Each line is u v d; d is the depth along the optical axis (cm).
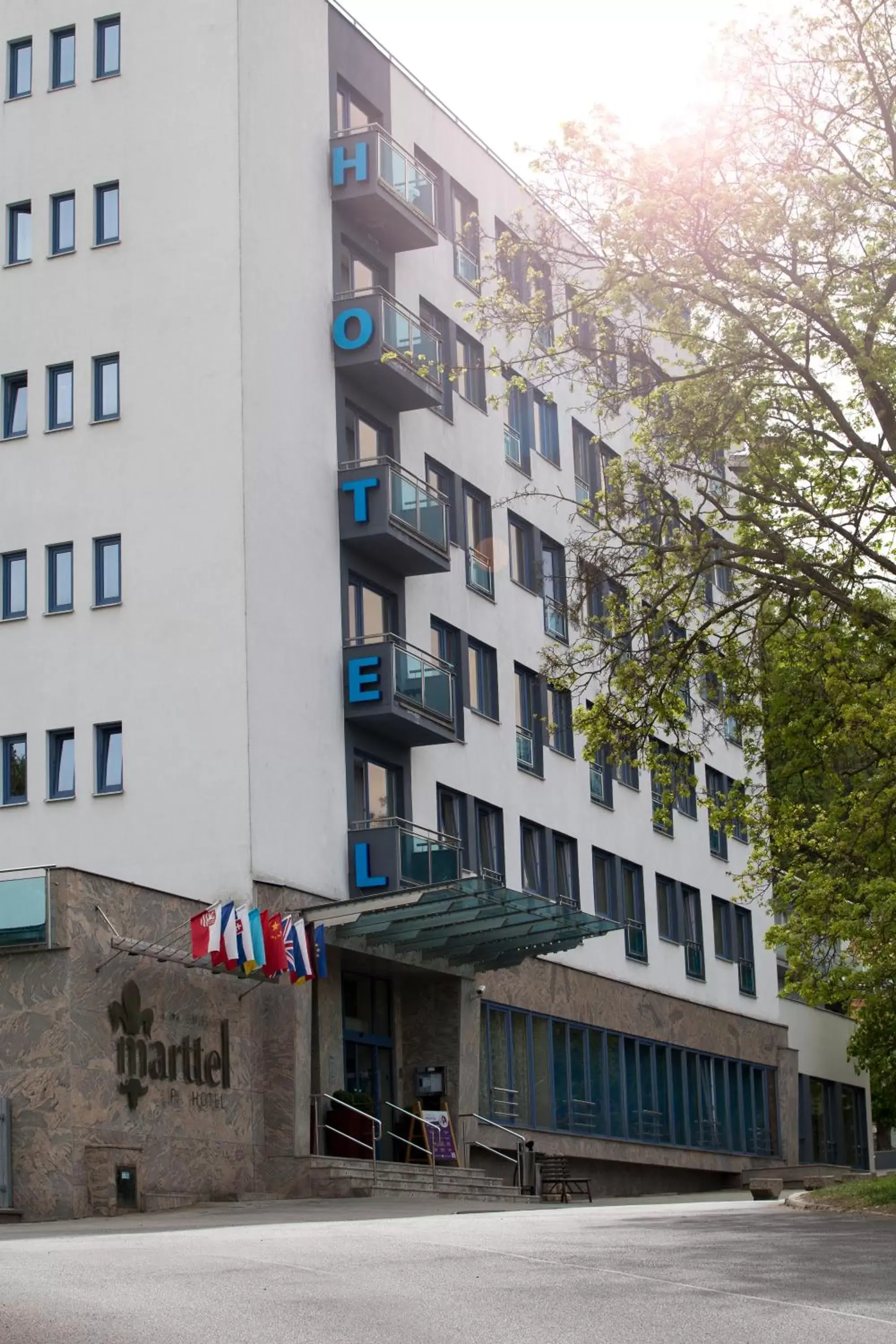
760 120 2264
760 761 2666
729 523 2509
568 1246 1508
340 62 3909
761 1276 1230
